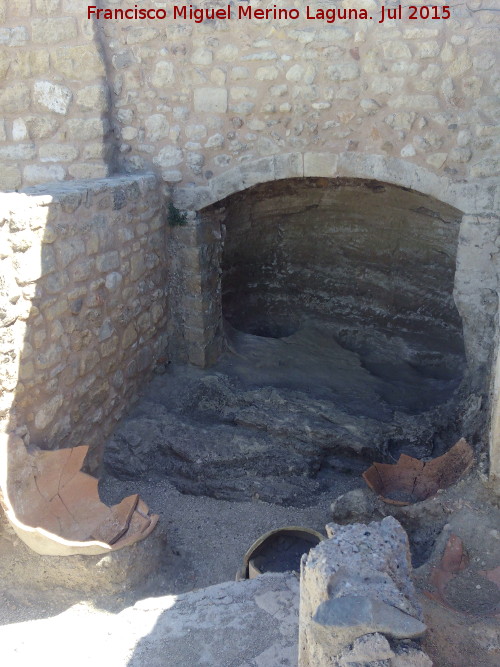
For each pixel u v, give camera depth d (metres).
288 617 3.02
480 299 4.64
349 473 4.53
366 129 4.57
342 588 2.10
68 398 4.15
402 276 6.27
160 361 5.37
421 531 3.62
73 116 4.80
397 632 1.98
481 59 4.21
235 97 4.73
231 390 5.15
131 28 4.72
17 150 4.95
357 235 6.28
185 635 2.97
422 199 5.54
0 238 3.41
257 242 6.43
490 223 4.48
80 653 2.94
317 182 5.85
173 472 4.60
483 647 2.56
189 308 5.36
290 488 4.35
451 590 2.99
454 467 3.94
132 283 4.77
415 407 5.23
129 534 3.63
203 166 4.95
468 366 4.86
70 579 3.51
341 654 1.99
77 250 4.06
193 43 4.68
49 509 3.66
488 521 3.39
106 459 4.66
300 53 4.52
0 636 3.10
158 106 4.88
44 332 3.83
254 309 6.83
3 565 3.63
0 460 3.49
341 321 6.74
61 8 4.62
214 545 4.01
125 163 5.07
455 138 4.39
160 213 5.07
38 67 4.75
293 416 4.78
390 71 4.40
